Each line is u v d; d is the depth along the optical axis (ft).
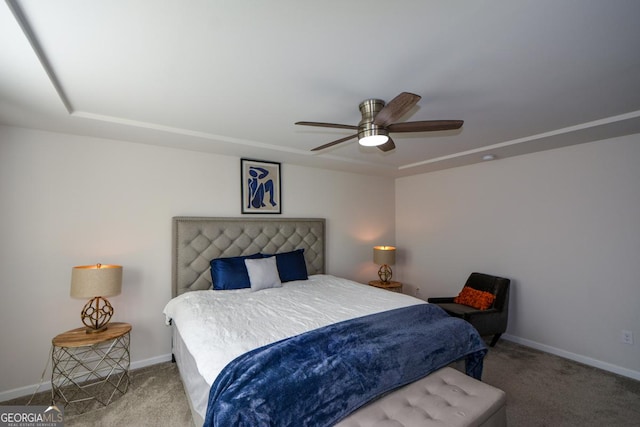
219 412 4.14
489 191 12.46
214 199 10.97
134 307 9.34
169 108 7.09
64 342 7.09
